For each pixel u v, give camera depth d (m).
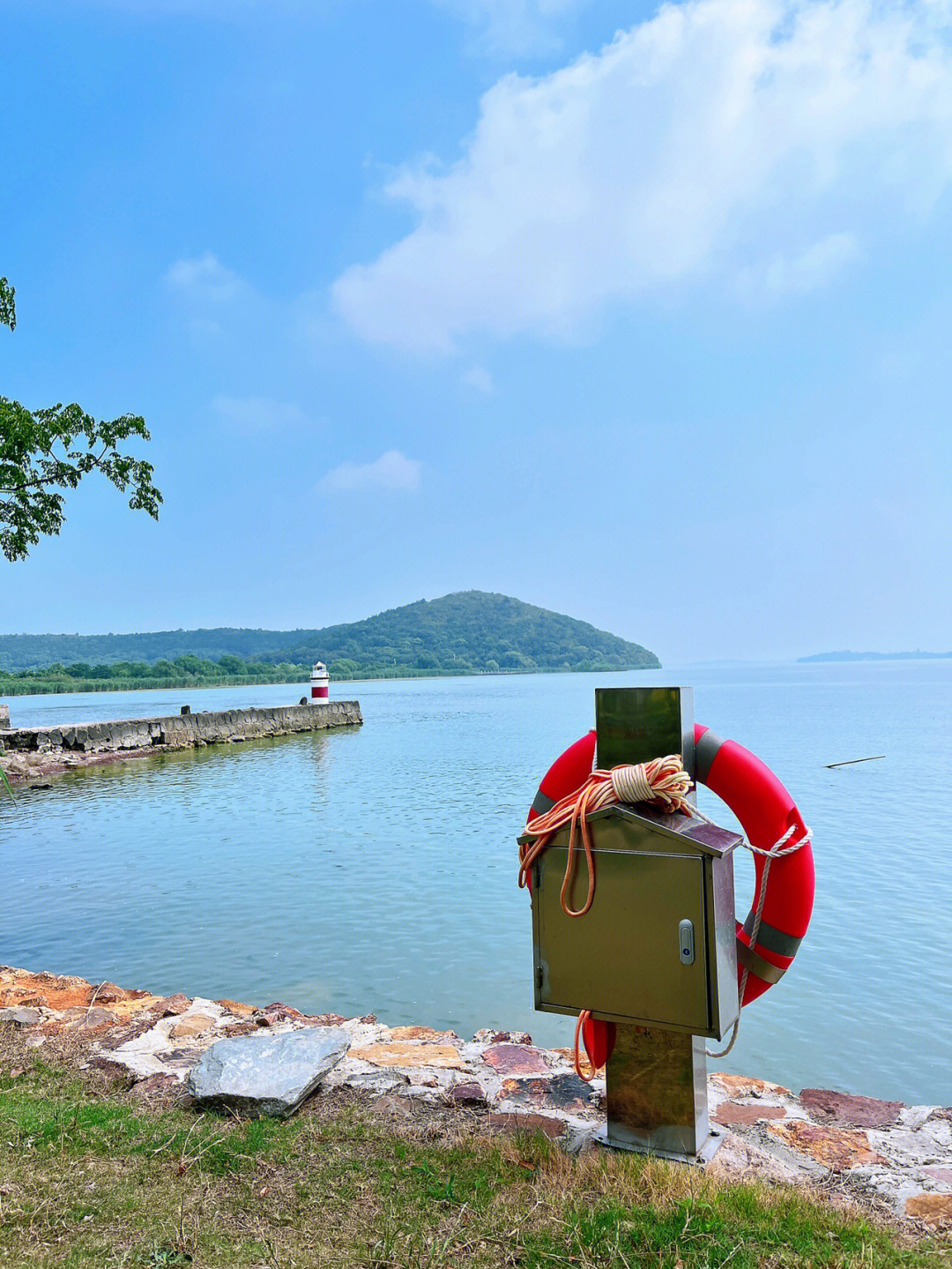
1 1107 3.51
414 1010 7.23
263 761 28.38
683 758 3.15
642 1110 3.12
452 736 38.34
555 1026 6.89
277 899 10.77
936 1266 2.40
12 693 113.69
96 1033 4.55
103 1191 2.86
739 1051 6.69
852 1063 6.49
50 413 18.11
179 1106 3.57
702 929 2.84
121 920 9.91
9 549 18.25
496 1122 3.39
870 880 11.76
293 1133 3.29
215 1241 2.58
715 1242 2.47
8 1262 2.45
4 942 9.08
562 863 3.11
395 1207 2.75
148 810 18.34
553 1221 2.63
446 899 10.80
